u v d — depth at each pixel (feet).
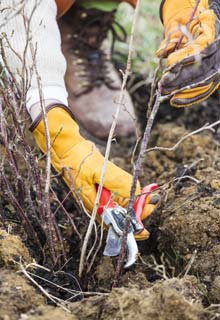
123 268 5.37
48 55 5.73
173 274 5.86
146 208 5.42
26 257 5.45
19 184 5.88
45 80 5.66
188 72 5.21
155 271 5.90
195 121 8.69
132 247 5.14
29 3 5.83
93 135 8.34
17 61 5.72
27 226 5.84
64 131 5.45
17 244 5.43
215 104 8.93
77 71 8.36
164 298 4.68
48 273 5.59
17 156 6.96
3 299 4.76
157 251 6.29
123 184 5.27
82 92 8.35
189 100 5.35
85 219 5.80
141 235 5.31
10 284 4.92
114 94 8.43
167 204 6.25
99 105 8.32
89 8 8.00
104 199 5.32
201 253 5.76
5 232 5.51
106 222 5.22
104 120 8.25
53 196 6.35
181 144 7.82
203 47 5.27
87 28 8.25
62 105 5.53
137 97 9.12
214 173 6.47
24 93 5.41
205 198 6.06
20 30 5.74
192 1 5.75
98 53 8.46
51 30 5.92
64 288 5.39
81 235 5.96
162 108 8.78
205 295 5.39
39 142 5.65
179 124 8.59
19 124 5.52
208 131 8.24
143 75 9.25
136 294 4.82
